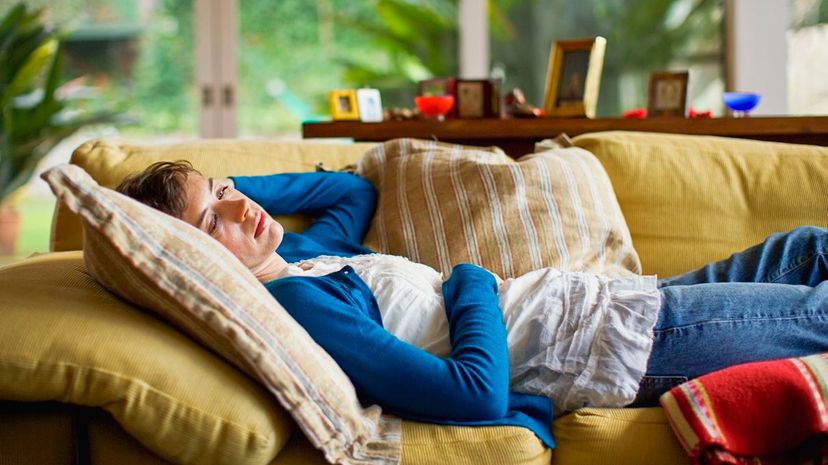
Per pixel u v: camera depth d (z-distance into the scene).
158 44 5.15
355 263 1.65
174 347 1.28
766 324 1.52
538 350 1.54
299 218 2.04
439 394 1.36
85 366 1.20
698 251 2.08
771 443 1.34
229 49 5.13
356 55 5.09
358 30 5.07
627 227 2.08
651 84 2.75
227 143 2.17
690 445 1.35
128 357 1.22
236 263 1.36
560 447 1.46
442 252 1.91
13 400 1.25
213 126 5.18
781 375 1.36
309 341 1.34
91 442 1.29
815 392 1.33
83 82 5.16
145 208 1.32
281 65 5.14
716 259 2.07
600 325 1.54
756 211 2.10
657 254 2.08
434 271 1.72
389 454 1.31
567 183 1.99
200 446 1.24
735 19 4.47
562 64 2.75
